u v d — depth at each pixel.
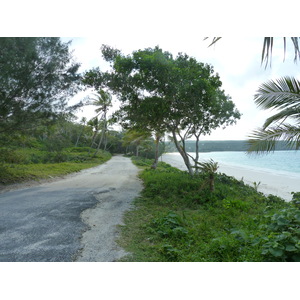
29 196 8.44
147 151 48.34
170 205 7.32
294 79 5.07
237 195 9.19
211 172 8.73
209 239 4.18
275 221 3.96
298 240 3.11
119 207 6.91
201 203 7.62
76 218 5.65
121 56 10.98
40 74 10.66
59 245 3.93
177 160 53.91
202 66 10.96
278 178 21.84
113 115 13.24
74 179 14.17
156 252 3.71
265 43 4.05
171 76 10.06
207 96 10.35
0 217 5.65
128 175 16.95
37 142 37.25
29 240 4.15
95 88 11.95
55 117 12.09
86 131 56.41
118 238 4.32
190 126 13.03
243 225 5.19
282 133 5.25
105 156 44.06
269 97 5.37
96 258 3.45
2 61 9.09
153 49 11.37
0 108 9.95
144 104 10.62
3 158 13.32
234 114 14.15
